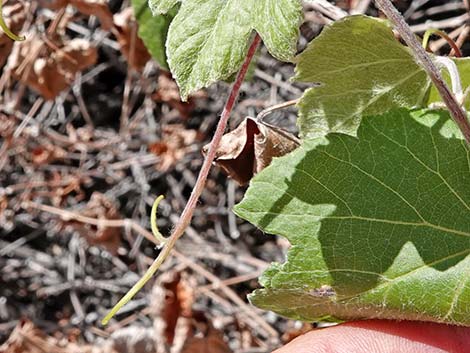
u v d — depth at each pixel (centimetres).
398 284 10
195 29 9
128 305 27
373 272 10
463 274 10
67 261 28
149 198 27
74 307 27
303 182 10
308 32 22
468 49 18
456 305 10
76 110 28
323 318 11
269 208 10
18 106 25
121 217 26
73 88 27
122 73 28
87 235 25
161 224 27
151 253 27
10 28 17
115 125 28
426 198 10
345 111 10
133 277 27
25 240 28
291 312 10
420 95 10
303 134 11
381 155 10
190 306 22
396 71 10
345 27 10
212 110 25
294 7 9
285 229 10
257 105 25
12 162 27
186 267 26
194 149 26
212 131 26
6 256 28
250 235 26
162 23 14
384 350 11
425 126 10
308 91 10
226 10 9
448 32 19
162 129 26
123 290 27
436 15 23
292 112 24
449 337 11
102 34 25
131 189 27
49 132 27
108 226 24
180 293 22
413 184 10
